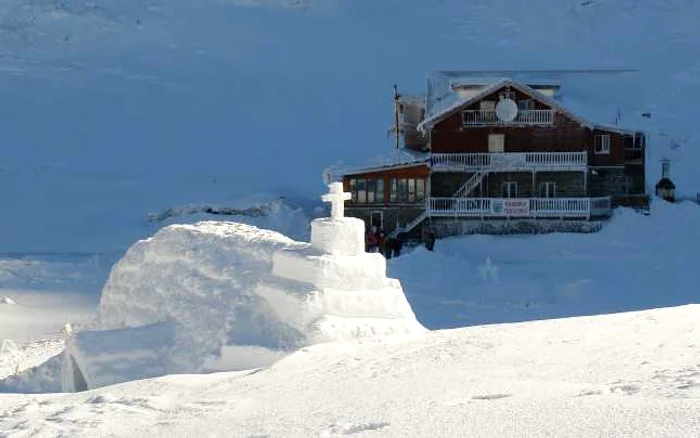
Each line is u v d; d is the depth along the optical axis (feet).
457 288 390.42
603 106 556.10
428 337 148.56
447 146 529.86
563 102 541.34
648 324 134.41
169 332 178.40
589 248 479.82
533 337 134.10
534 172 526.57
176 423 108.88
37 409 122.52
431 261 420.77
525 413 93.66
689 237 487.20
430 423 94.27
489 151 529.45
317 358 142.20
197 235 195.83
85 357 173.58
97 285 415.23
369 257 170.40
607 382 105.19
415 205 520.01
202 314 175.01
